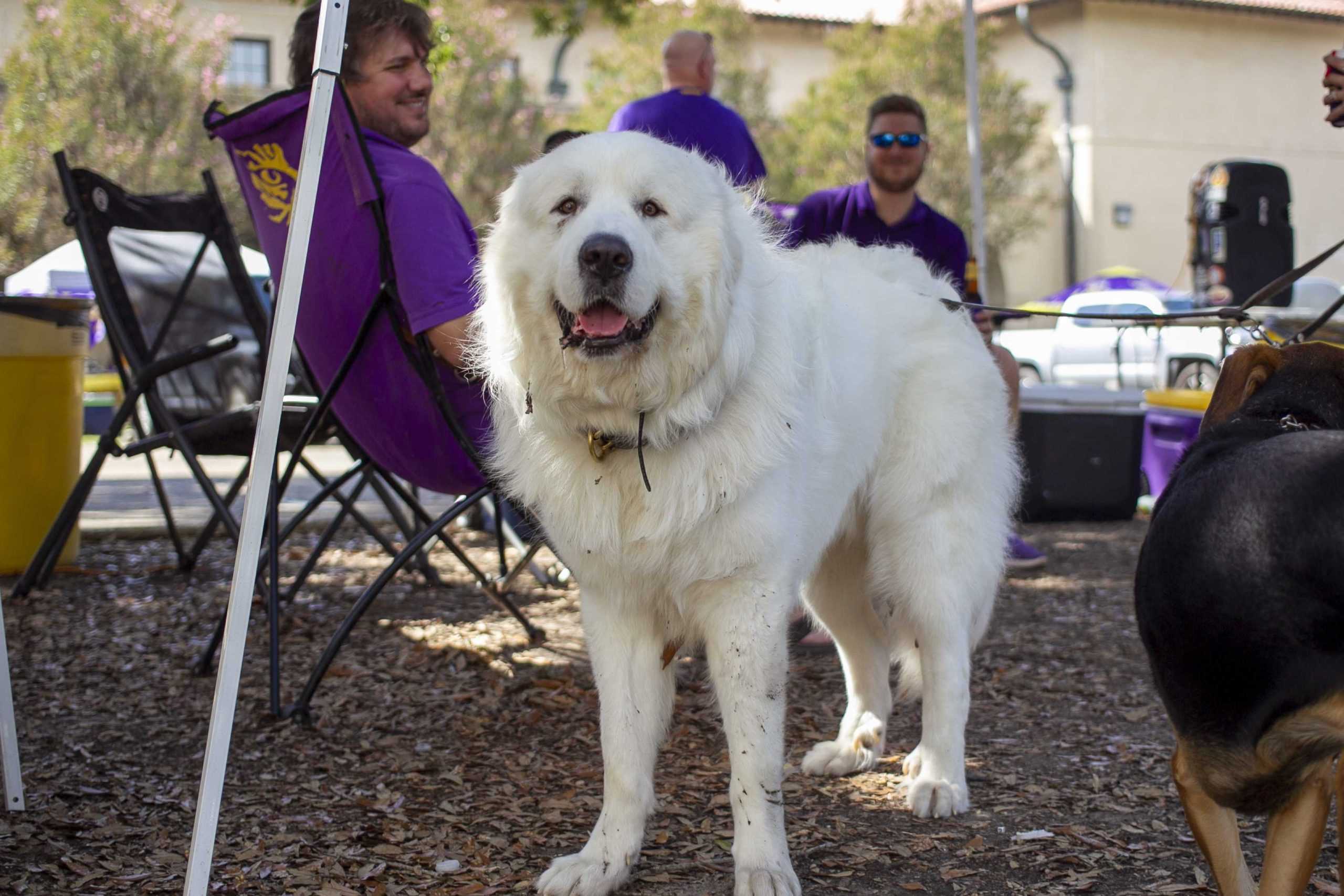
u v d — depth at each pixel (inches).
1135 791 134.7
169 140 738.8
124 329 215.3
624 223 97.0
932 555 135.5
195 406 251.3
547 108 983.6
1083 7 1067.3
